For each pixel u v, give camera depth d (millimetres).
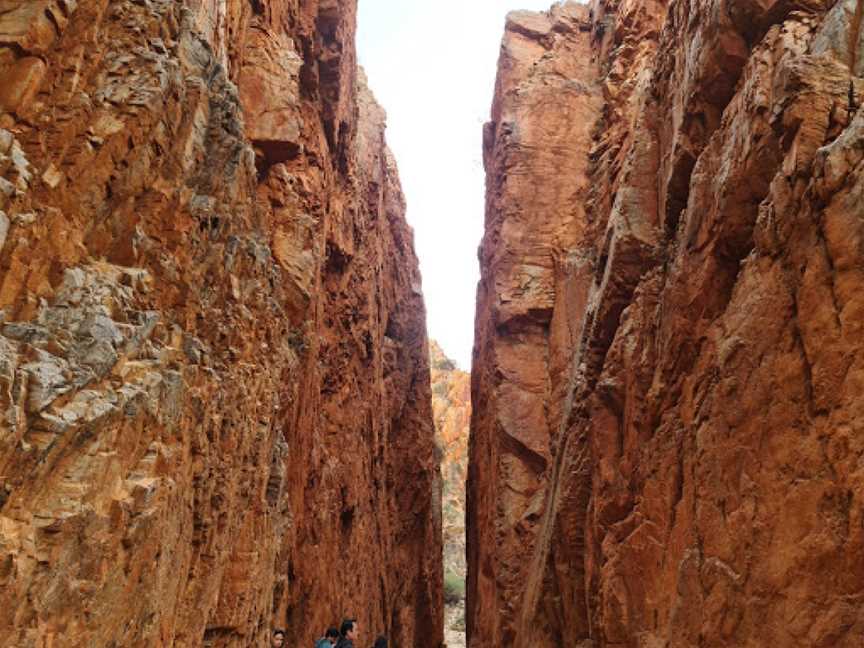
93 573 5734
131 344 6527
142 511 6441
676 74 13891
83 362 5723
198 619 8773
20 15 6105
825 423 7555
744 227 9906
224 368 9672
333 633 9734
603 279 15336
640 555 11359
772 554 7988
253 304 11219
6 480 4793
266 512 11742
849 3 9008
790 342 8219
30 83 6086
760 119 9516
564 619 15594
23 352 5207
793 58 8906
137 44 7617
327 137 20297
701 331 10594
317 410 18297
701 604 9125
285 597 13859
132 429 6391
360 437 24234
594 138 25781
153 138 7461
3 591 4660
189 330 8555
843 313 7508
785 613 7656
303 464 16297
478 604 25297
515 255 24891
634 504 12062
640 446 12023
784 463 8031
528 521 21500
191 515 8352
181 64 8594
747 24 11094
